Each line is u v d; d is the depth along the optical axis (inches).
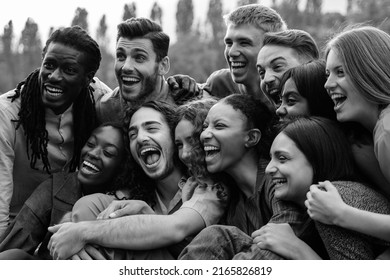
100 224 77.7
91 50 93.7
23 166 94.7
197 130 82.7
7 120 92.9
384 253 71.4
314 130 74.9
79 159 95.1
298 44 85.6
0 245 85.0
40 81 92.9
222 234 74.7
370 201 71.5
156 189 87.6
